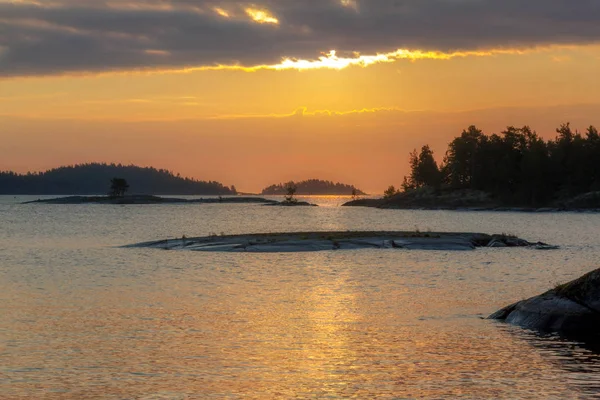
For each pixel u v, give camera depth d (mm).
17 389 22969
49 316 35500
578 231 128500
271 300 41438
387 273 55125
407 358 26969
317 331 31906
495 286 47625
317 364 26141
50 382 23750
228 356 27297
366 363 26281
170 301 40906
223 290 45719
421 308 38375
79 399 22000
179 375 24688
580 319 31625
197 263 62750
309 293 44406
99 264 62656
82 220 179875
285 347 28797
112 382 23797
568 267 59719
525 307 33688
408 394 22578
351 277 52594
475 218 198625
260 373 24969
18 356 27047
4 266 61500
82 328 32406
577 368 25406
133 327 32750
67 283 49219
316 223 169000
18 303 39812
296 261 64250
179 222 170875
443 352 27875
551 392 22609
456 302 40562
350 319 34938
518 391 22750
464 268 58531
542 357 27000
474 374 24734
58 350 28047
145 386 23375
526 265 61062
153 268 59031
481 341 29781
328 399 22141
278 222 174875
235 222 173375
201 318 35125
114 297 42438
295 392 22828
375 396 22406
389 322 34156
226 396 22406
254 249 73375
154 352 27891
